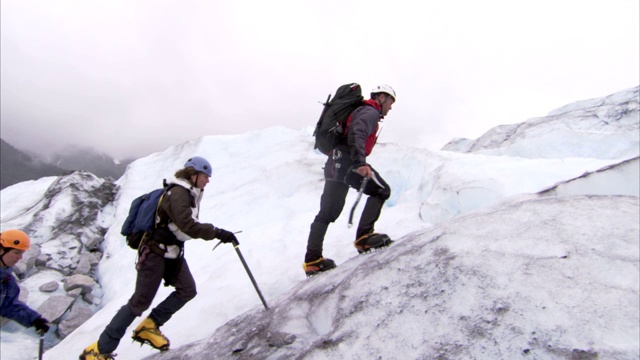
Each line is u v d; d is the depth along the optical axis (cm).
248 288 468
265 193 1122
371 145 358
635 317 166
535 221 240
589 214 229
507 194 493
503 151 1171
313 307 298
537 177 516
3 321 761
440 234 273
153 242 324
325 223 375
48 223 1161
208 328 414
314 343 248
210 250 796
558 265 204
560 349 169
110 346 322
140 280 322
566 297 187
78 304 874
